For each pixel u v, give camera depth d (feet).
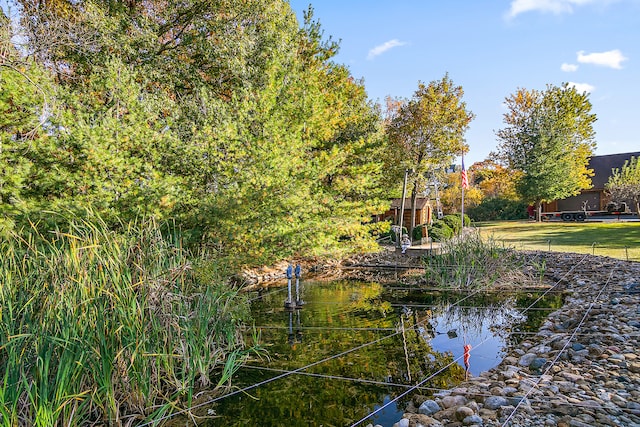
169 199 21.17
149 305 11.14
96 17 32.60
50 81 22.54
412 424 8.99
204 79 39.47
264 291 26.37
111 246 11.25
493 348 14.73
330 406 10.47
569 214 92.22
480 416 8.96
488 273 26.71
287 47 38.37
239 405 10.61
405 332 17.01
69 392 8.89
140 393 9.99
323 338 16.24
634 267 27.02
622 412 8.71
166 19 38.68
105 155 19.92
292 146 28.17
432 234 49.26
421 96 56.90
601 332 14.52
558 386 10.37
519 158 91.25
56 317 9.32
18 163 18.90
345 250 32.17
